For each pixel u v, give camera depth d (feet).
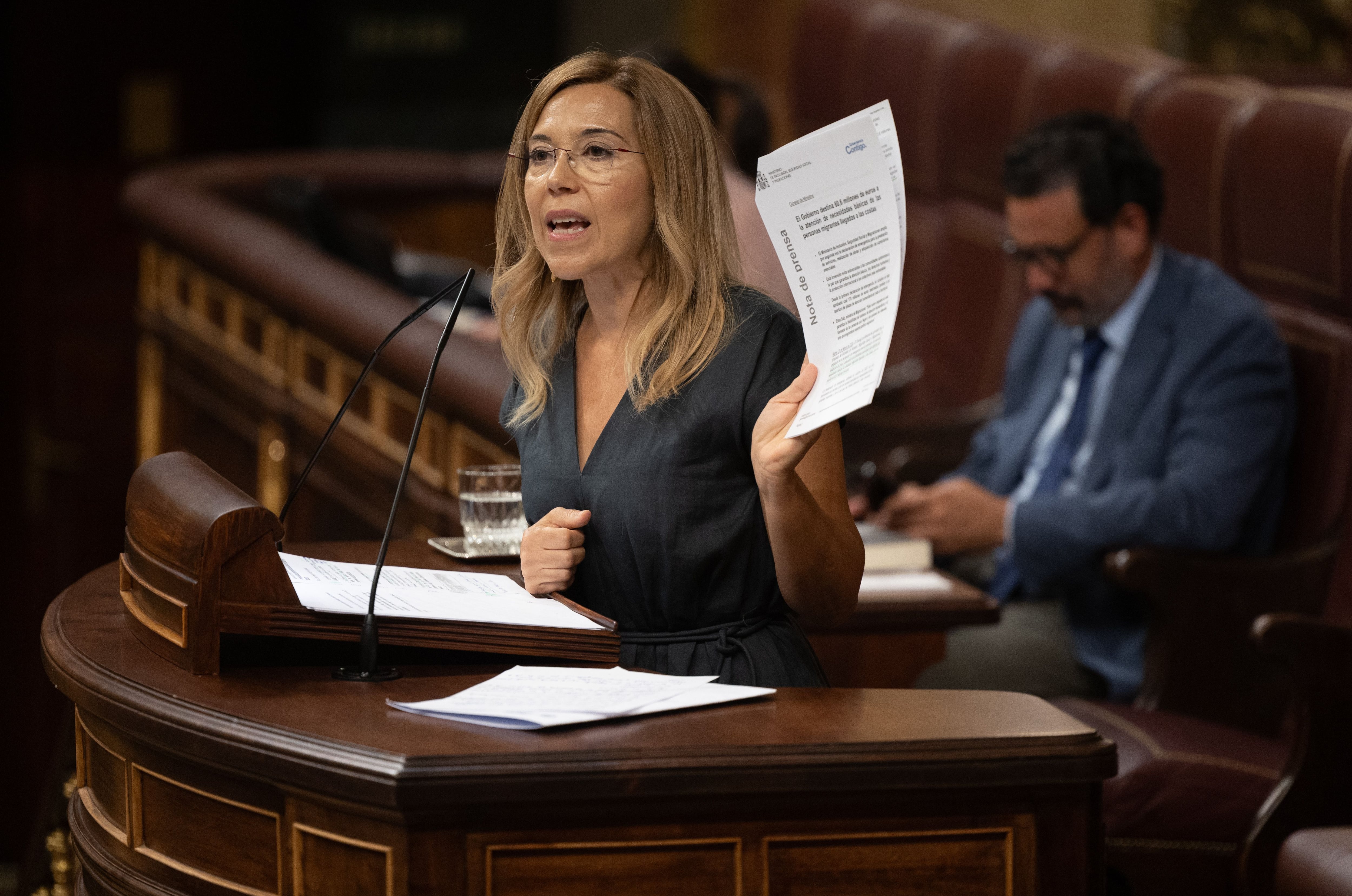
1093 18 80.53
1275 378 39.52
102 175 102.32
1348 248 39.65
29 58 99.81
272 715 19.17
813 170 20.92
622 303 25.35
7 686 103.45
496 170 79.97
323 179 75.66
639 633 24.66
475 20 105.09
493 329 51.78
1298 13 67.62
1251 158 44.04
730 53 96.58
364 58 105.70
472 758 17.43
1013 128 58.65
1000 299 59.26
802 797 18.19
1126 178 40.86
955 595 34.53
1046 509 39.58
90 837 21.83
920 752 18.25
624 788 17.57
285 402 56.13
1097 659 39.86
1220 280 41.24
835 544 23.32
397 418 47.47
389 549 29.60
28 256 101.40
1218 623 38.11
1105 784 34.22
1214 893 34.37
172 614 21.62
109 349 102.63
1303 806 32.32
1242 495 38.78
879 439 52.70
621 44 101.86
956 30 64.34
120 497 102.58
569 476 24.94
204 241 60.80
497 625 21.81
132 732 20.12
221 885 19.56
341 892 18.17
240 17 103.45
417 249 79.71
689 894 18.17
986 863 18.76
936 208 65.05
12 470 103.71
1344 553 38.27
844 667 35.14
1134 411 40.88
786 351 24.35
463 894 17.58
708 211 24.72
